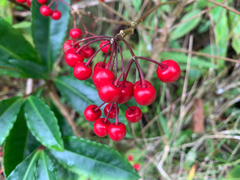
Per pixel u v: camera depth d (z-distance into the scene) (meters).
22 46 0.11
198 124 0.15
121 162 0.10
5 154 0.10
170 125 0.16
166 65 0.06
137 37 0.19
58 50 0.12
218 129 0.16
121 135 0.07
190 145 0.15
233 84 0.15
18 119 0.11
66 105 0.18
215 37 0.15
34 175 0.09
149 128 0.17
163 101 0.17
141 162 0.15
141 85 0.06
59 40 0.12
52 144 0.09
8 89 0.18
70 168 0.10
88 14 0.11
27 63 0.11
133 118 0.07
